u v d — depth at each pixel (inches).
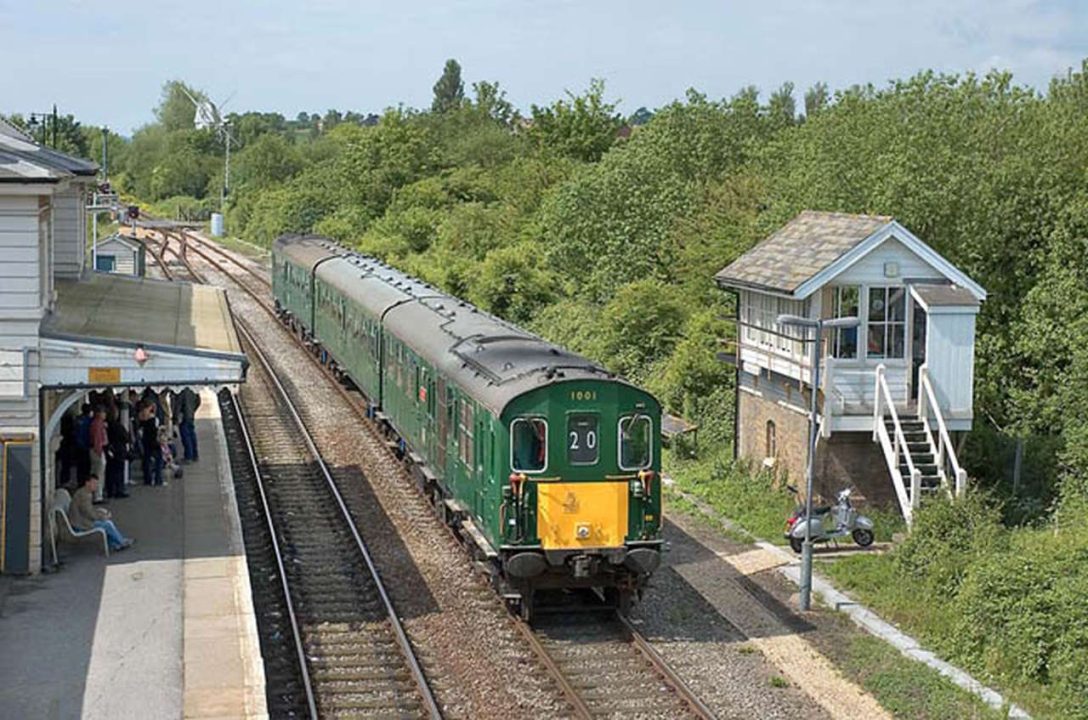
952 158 1016.9
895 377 863.1
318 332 1443.2
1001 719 531.2
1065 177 1037.2
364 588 695.1
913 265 858.8
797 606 681.6
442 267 1888.5
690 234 1380.4
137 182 5027.1
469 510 715.4
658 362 1226.6
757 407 967.0
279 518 836.0
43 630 585.3
